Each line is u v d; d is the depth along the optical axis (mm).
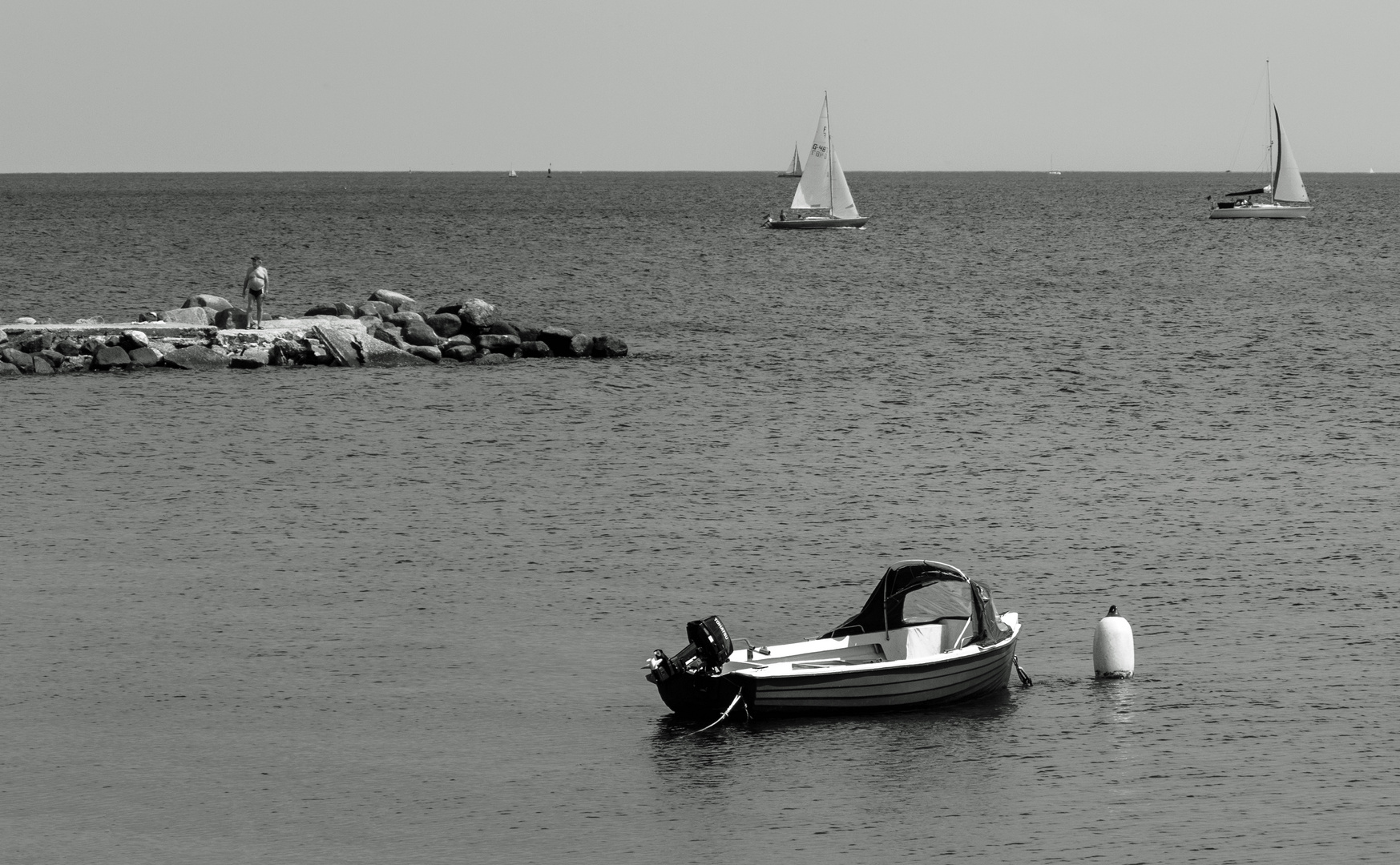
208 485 58344
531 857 27641
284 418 72438
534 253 190375
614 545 49719
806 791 30688
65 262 169500
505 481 59375
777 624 41594
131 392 79125
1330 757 31875
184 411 73938
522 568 47094
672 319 117938
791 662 36406
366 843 28234
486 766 31969
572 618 42219
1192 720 34250
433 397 78938
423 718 34688
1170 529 51594
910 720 34781
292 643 39812
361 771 31578
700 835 28578
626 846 28109
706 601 43656
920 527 52094
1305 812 29172
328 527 52031
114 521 52562
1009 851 27734
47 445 65500
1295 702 35250
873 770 31734
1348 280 149750
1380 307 124062
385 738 33438
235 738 33312
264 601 43500
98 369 86188
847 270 164250
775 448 66000
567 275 158375
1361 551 48625
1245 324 111750
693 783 31141
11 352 84562
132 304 128000
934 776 31312
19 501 55469
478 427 70812
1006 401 78125
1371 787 30328
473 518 53375
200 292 138375
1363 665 37781
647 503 55625
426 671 37812
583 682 37219
